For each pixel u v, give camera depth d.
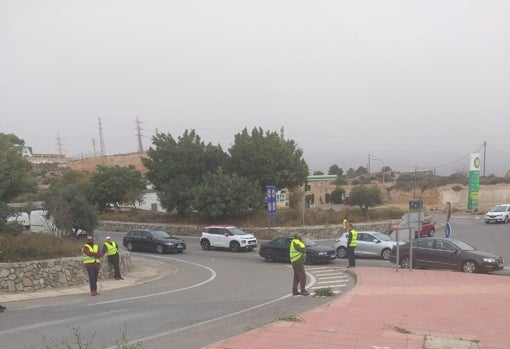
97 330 8.95
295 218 41.34
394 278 17.16
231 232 32.50
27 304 12.82
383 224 41.34
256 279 18.81
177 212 46.78
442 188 76.25
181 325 9.38
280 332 8.05
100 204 52.50
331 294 13.43
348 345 7.32
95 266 14.91
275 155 42.44
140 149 116.62
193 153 44.84
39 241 18.52
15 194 20.66
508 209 48.88
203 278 19.78
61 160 134.25
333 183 77.94
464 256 19.81
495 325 9.28
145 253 31.45
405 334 8.20
